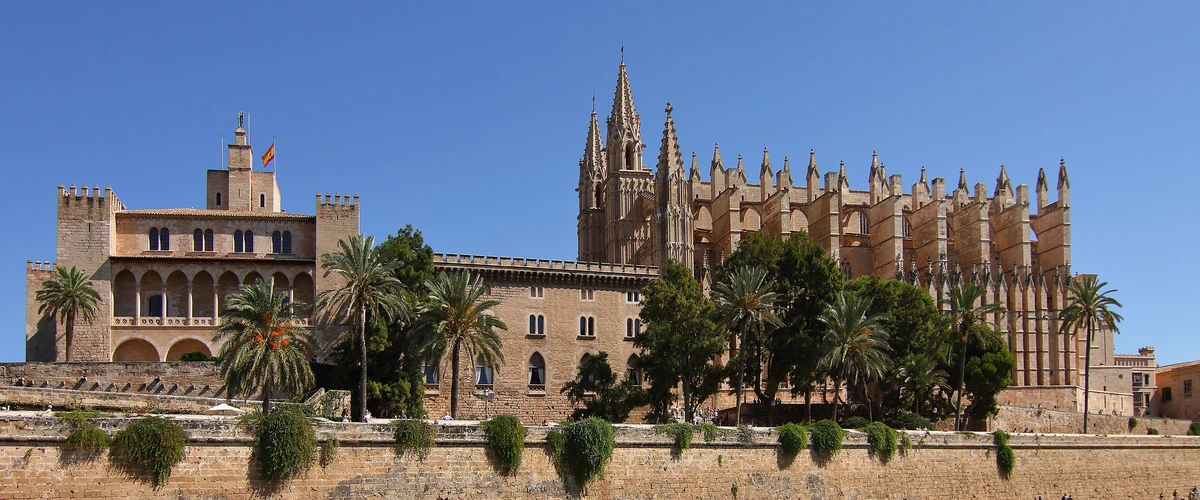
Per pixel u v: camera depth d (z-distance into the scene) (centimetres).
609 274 10188
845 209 13725
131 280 9012
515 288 9838
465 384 9400
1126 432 11694
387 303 7481
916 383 9031
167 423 4941
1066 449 8400
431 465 5622
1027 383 13288
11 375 7531
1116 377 14088
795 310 9212
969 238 13725
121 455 4806
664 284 8762
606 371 8781
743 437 6756
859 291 9712
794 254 9344
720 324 8238
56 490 4631
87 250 8894
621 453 6262
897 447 7469
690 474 6488
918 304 9831
